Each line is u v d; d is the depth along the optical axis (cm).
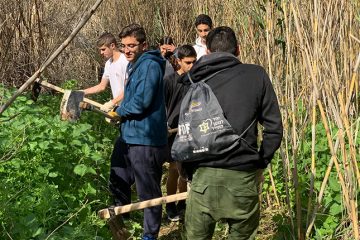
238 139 288
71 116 328
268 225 425
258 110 294
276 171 447
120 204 427
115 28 943
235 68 295
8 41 671
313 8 357
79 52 803
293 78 411
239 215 299
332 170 405
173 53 484
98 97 766
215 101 290
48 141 416
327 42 338
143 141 395
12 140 412
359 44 361
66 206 393
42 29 713
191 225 308
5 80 678
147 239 402
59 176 420
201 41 524
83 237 358
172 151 304
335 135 387
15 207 353
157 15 930
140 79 390
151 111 395
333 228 371
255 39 462
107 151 543
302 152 415
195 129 292
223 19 581
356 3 348
